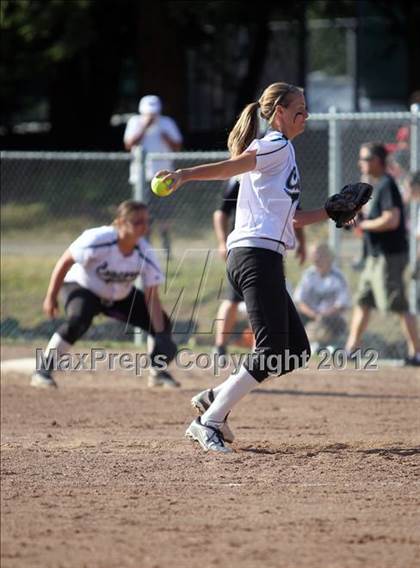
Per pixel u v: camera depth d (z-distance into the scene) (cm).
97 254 2636
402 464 1848
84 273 2712
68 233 5634
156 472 1789
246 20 7338
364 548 1374
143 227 2620
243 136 1828
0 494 1641
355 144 5369
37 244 5228
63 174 6519
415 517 1526
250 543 1387
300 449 1975
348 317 3631
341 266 3912
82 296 2730
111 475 1769
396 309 3131
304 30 7644
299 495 1642
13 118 9662
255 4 7212
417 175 3397
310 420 2395
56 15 6719
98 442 2092
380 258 3100
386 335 3441
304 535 1426
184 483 1712
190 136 7244
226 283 2945
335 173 3397
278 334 1798
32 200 6259
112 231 2645
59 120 8219
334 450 1966
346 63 11325
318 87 10750
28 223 5847
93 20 7156
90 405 2606
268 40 7681
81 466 1839
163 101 7156
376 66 8931
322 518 1513
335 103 10575
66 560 1311
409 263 3428
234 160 1739
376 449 1978
